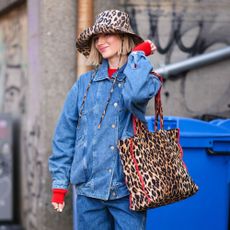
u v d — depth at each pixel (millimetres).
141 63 4555
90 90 4801
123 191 4617
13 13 9930
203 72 7953
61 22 7559
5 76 10453
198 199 6207
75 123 4926
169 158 4629
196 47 7953
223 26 8008
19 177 9906
